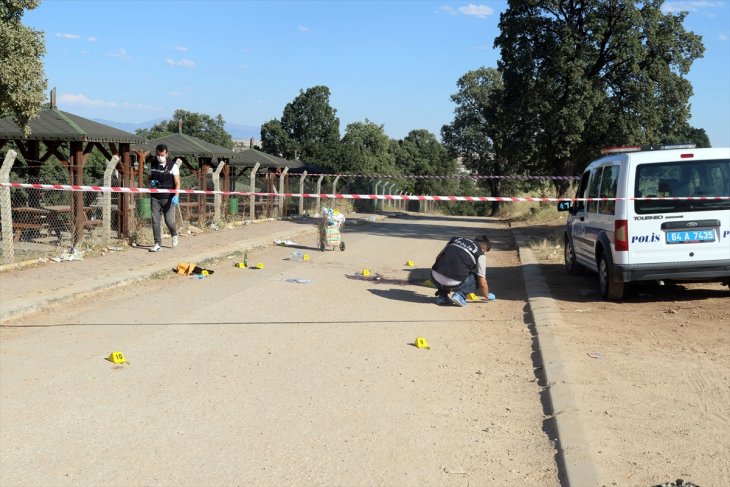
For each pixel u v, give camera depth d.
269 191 26.31
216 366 6.62
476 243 10.03
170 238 16.44
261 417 5.30
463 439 4.91
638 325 8.23
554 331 7.93
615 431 4.84
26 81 12.61
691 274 9.11
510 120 33.44
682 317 8.58
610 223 9.57
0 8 12.30
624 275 9.23
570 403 5.41
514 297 10.78
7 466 4.38
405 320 8.88
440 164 88.50
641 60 31.45
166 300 9.77
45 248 13.46
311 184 33.38
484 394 5.93
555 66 30.95
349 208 36.31
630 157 9.36
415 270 13.64
